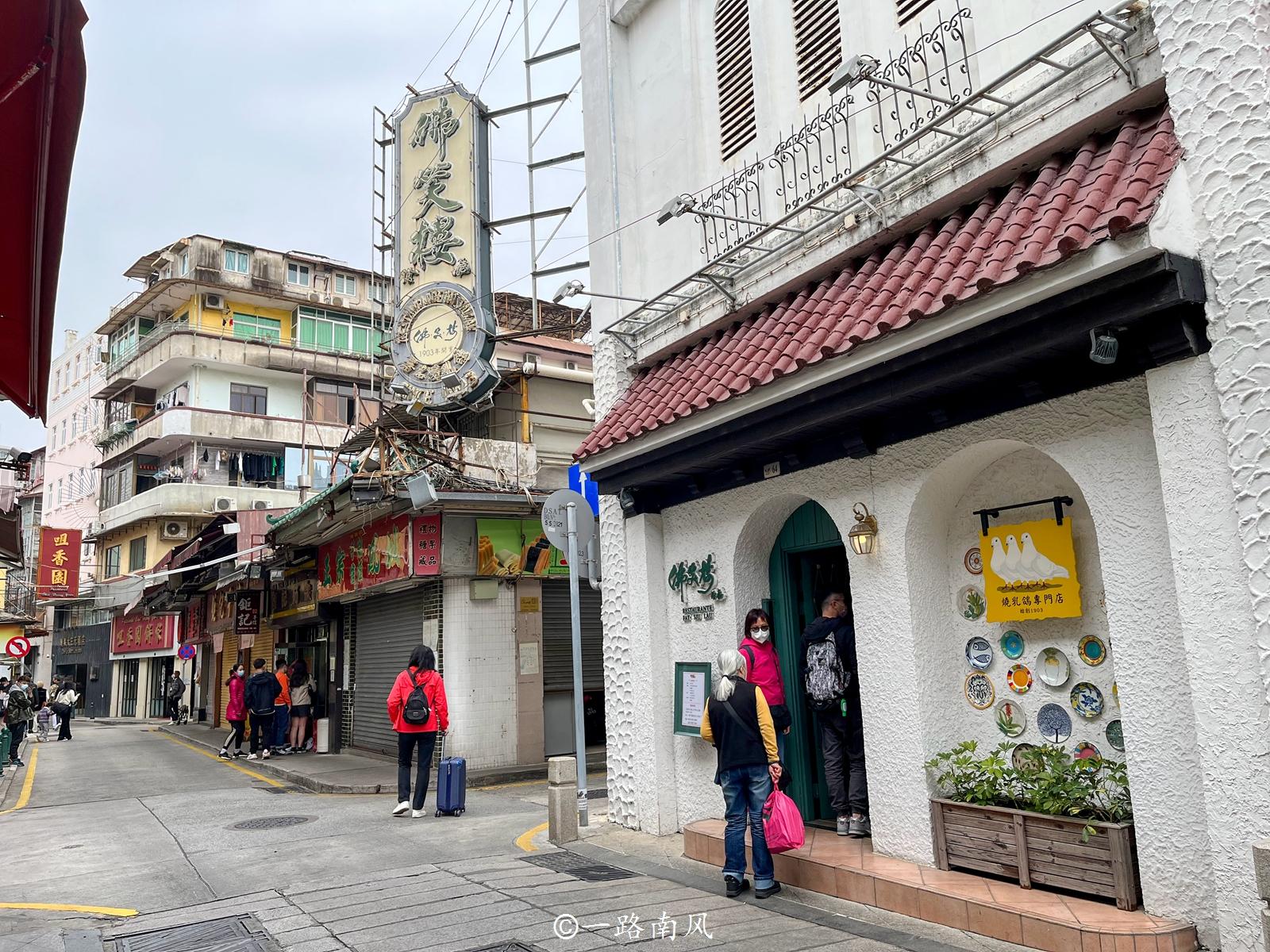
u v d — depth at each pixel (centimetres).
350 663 1820
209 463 3559
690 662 802
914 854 585
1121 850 466
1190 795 444
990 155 574
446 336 1321
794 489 702
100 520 4141
